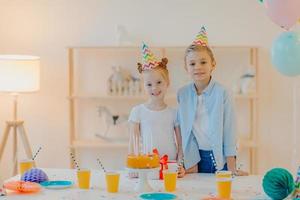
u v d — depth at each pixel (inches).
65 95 172.1
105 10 169.6
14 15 171.0
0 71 150.0
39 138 173.8
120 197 82.2
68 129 169.6
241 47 160.7
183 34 168.7
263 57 168.2
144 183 87.9
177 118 110.3
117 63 170.9
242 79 163.5
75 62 171.8
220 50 168.1
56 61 171.5
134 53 170.4
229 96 106.7
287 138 169.8
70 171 106.4
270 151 170.2
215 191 86.4
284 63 108.0
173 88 168.6
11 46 171.6
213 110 106.0
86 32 170.4
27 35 171.2
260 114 169.6
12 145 173.2
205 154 107.3
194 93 109.0
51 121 173.0
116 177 85.8
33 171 94.5
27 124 173.5
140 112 110.5
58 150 173.6
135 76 170.2
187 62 107.7
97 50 170.4
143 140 109.9
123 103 171.9
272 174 80.1
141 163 87.4
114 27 169.8
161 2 168.6
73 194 84.4
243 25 167.9
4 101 173.6
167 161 99.4
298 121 168.2
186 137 107.3
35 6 170.9
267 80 168.7
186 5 168.2
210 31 168.4
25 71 150.9
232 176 95.0
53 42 171.2
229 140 106.1
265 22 167.5
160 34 168.7
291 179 79.7
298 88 167.6
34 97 172.9
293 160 169.2
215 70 168.9
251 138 166.1
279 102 169.0
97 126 172.7
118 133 172.4
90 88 171.9
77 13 170.2
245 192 85.6
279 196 79.2
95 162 172.6
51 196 82.8
